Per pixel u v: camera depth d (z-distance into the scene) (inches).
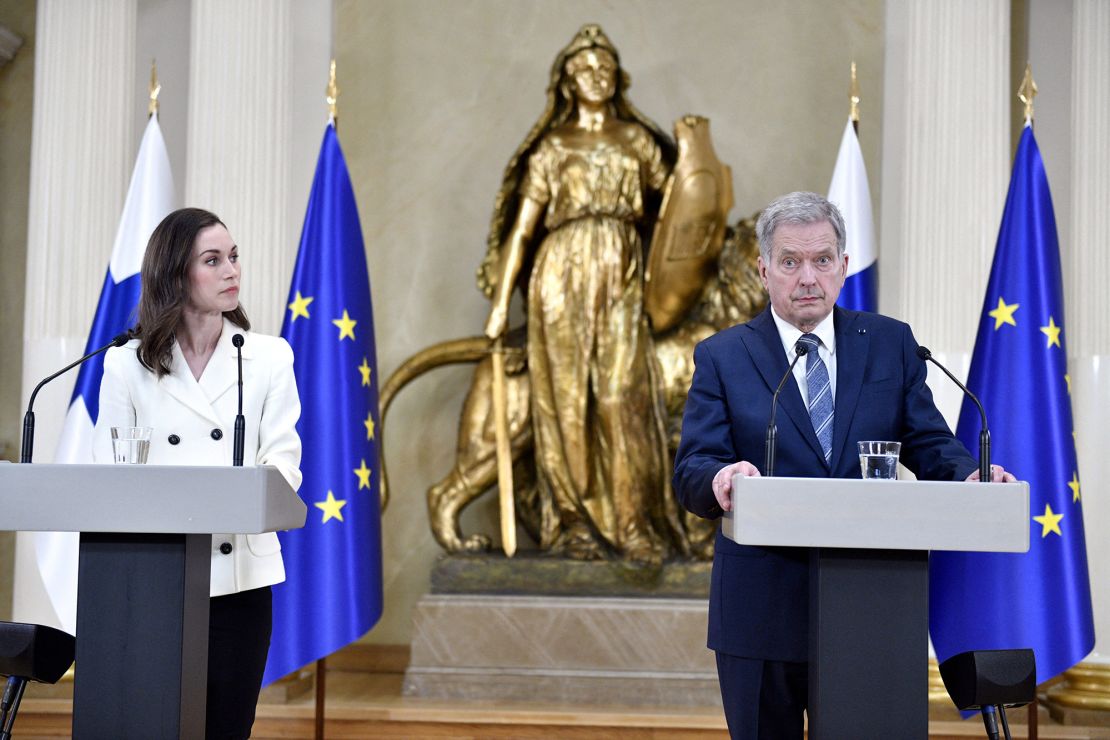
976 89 277.4
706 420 129.6
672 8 335.9
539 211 287.7
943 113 276.7
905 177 279.3
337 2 336.8
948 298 271.0
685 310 291.6
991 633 198.5
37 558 210.2
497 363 283.3
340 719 251.6
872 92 328.2
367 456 221.9
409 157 335.9
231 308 136.9
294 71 322.0
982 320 213.3
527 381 293.3
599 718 246.4
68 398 274.4
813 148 330.3
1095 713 255.6
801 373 130.1
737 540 103.8
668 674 263.7
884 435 128.3
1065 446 205.2
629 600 269.0
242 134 281.9
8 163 332.5
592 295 281.4
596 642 266.4
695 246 283.9
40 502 108.4
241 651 134.1
